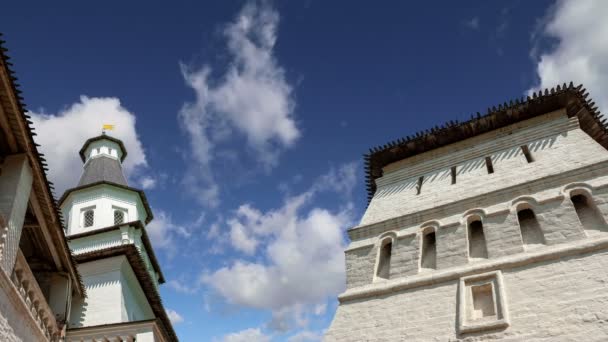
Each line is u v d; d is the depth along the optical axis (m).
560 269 19.30
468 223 23.50
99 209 38.31
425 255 23.66
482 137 28.69
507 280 19.92
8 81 17.53
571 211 21.30
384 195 28.58
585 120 27.84
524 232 22.03
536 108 27.67
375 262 24.22
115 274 30.12
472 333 18.55
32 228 22.89
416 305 20.91
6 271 17.86
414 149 30.20
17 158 19.52
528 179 23.84
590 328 16.86
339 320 22.09
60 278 25.45
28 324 20.09
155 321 26.89
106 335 26.55
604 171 22.14
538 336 17.38
